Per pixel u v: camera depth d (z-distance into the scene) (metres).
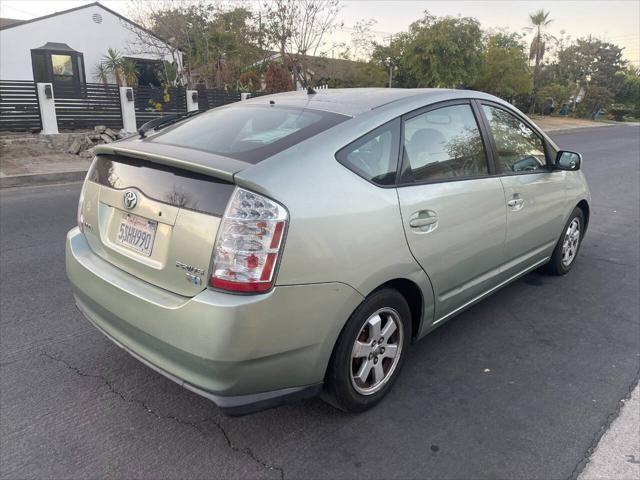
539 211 3.95
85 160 11.51
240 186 2.20
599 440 2.62
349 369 2.58
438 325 3.23
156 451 2.49
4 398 2.85
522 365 3.32
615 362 3.38
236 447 2.53
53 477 2.31
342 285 2.38
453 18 26.39
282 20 21.28
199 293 2.23
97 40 23.38
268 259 2.16
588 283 4.69
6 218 6.66
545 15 42.62
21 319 3.76
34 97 13.29
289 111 2.93
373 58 28.34
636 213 7.53
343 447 2.54
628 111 49.47
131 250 2.59
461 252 3.11
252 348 2.18
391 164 2.73
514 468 2.42
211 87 22.97
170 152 2.48
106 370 3.15
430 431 2.67
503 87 30.70
